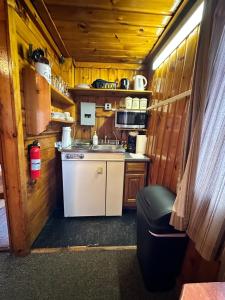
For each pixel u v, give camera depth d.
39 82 1.41
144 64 2.65
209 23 0.93
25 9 1.37
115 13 1.51
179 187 1.10
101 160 2.12
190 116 1.07
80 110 2.63
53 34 1.86
